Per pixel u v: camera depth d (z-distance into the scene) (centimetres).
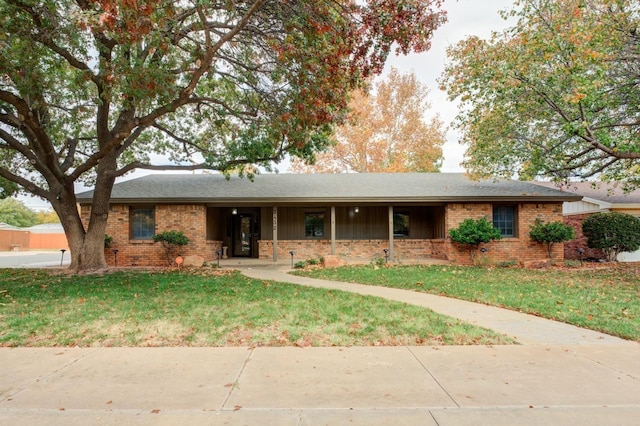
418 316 622
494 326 582
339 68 884
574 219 1786
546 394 353
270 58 1009
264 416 315
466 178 1806
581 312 657
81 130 1411
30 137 1153
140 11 625
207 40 819
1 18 696
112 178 1233
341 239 1795
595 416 313
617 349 480
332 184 1712
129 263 1514
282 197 1504
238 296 787
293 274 1205
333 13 819
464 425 299
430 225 1808
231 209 1906
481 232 1430
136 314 633
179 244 1460
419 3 759
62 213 1201
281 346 490
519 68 1030
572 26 964
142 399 345
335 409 326
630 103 1079
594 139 1055
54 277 1088
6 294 813
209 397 349
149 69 803
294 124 991
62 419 311
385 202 1539
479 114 1213
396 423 303
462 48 1198
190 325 572
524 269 1291
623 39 1045
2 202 5284
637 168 1227
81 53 934
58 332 545
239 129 1316
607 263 1468
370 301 737
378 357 450
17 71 770
